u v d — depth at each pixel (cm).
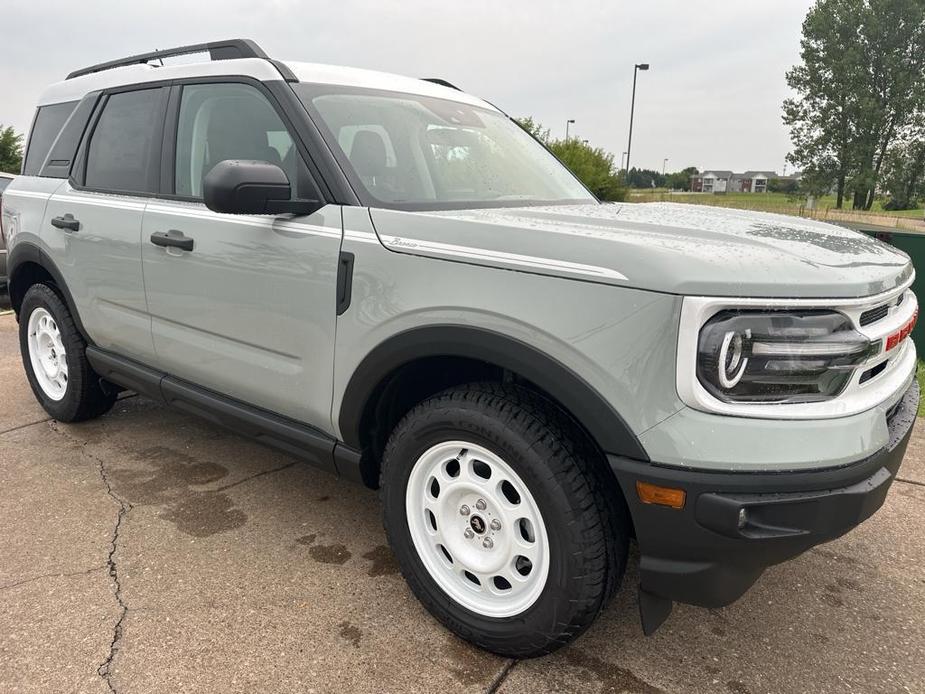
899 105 5244
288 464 366
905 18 5206
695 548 179
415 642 229
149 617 237
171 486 337
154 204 306
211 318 282
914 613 252
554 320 186
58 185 371
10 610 239
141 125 326
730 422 172
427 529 232
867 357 185
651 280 172
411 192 255
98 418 424
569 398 186
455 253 205
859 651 231
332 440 256
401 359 218
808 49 5584
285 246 247
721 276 170
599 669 219
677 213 257
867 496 178
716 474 172
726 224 228
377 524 305
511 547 211
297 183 250
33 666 213
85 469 354
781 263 178
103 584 255
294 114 255
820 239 217
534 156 336
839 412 179
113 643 223
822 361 175
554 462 194
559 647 209
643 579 191
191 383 314
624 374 177
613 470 183
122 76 349
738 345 170
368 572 268
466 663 219
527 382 214
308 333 246
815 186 5588
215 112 288
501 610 217
